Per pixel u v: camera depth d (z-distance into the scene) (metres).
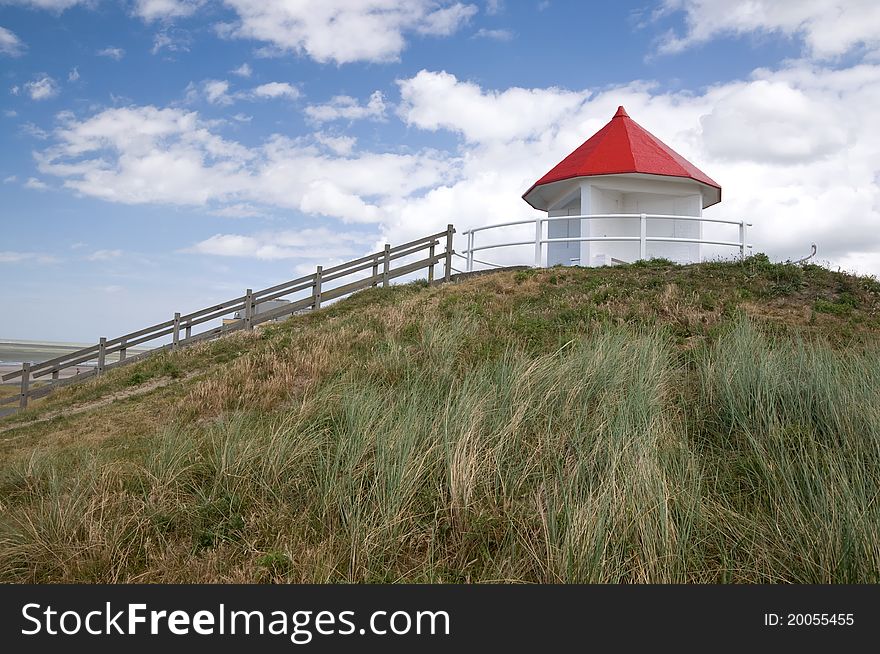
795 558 4.70
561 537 4.93
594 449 5.99
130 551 5.43
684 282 13.65
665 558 4.59
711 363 8.61
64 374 32.88
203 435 8.17
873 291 12.95
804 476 5.45
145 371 15.73
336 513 5.69
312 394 9.45
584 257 18.48
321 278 18.98
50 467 7.59
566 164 20.30
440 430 6.61
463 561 5.05
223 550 5.38
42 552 5.41
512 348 10.13
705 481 5.89
